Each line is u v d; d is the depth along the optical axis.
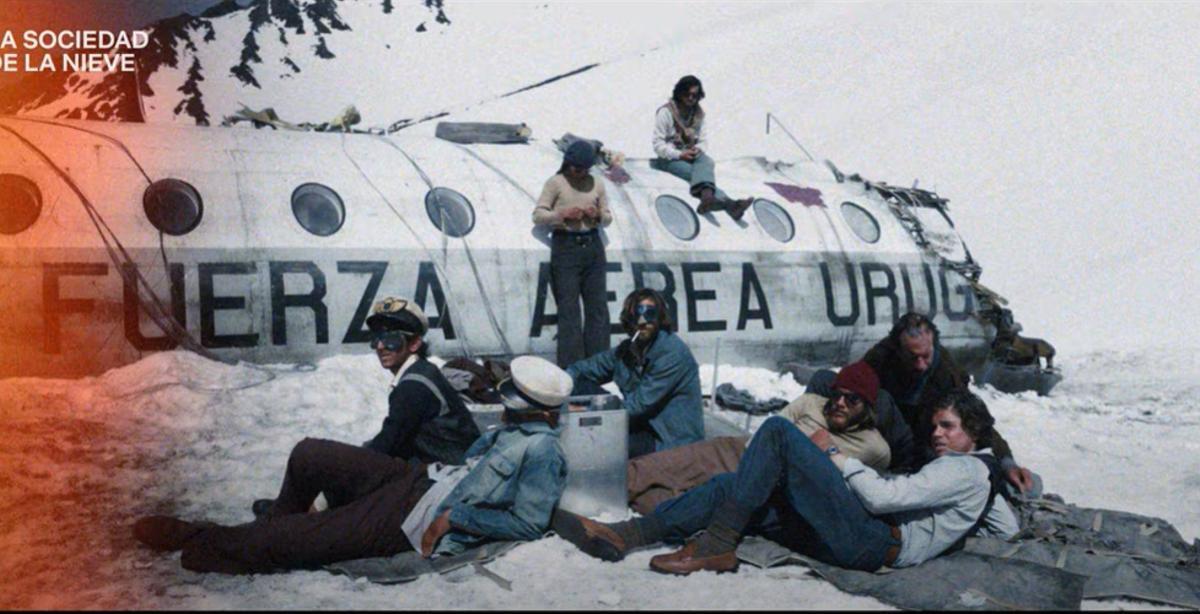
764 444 4.95
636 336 6.45
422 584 4.73
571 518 5.18
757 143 52.09
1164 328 24.14
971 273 12.37
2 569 4.85
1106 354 17.14
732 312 10.44
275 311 8.56
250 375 8.09
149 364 7.92
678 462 5.87
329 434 7.48
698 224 10.64
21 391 7.43
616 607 4.46
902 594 4.69
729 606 4.50
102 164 8.50
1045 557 5.16
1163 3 56.75
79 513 5.73
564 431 5.57
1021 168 41.06
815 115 54.69
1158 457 8.47
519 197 9.89
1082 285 27.97
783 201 11.49
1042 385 12.12
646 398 6.36
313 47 82.38
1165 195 35.22
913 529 5.00
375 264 8.96
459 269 9.26
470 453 5.39
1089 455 8.48
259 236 8.66
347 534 4.91
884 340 6.04
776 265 10.83
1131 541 5.43
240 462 6.79
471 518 5.02
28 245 7.99
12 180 8.15
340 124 10.43
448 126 10.68
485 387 7.99
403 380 5.60
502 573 4.84
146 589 4.62
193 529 5.13
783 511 5.17
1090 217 34.12
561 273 8.88
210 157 8.94
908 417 6.07
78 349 8.02
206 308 8.38
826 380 6.09
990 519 5.33
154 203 8.48
